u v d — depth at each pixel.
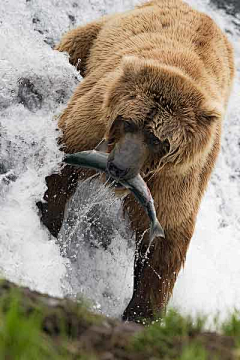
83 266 12.98
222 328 7.40
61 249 12.47
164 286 11.70
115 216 12.51
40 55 13.57
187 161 10.02
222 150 19.16
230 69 13.52
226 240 16.80
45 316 6.24
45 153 11.81
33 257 11.62
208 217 17.12
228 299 14.81
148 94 9.66
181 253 11.62
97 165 9.48
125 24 12.80
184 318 7.22
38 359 5.36
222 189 18.33
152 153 9.63
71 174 11.43
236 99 20.38
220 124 11.66
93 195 11.55
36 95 13.40
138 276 11.88
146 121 9.48
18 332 5.51
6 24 17.69
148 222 11.23
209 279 15.20
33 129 12.48
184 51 11.23
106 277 13.12
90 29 13.71
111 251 13.27
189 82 9.91
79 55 13.73
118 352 6.08
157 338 6.31
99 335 6.23
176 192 10.80
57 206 11.80
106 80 10.92
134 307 11.73
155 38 11.71
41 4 18.95
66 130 11.30
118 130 9.84
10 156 12.59
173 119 9.58
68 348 5.91
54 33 18.95
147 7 13.27
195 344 6.20
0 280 6.65
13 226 11.81
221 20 22.27
